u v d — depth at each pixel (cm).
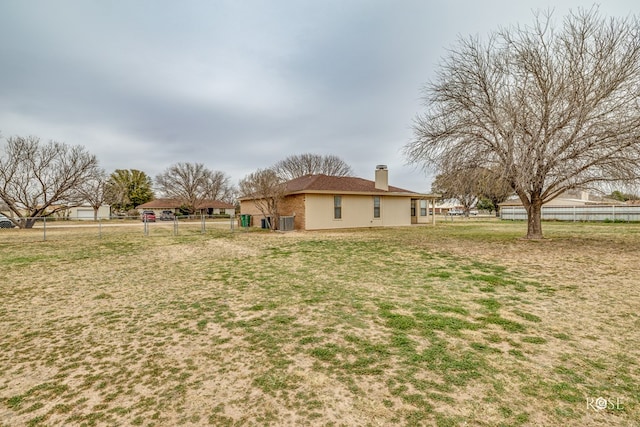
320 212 2041
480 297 529
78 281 687
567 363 305
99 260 960
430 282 633
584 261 829
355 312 462
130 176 5988
